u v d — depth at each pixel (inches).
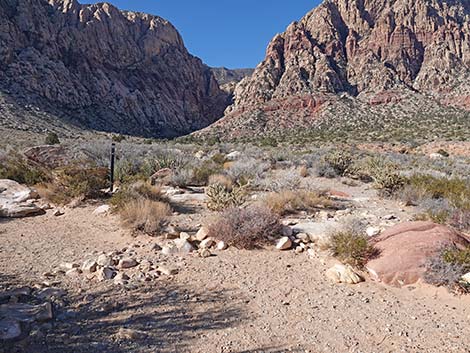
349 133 2970.0
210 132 3782.0
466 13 5826.8
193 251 238.5
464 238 220.8
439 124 2935.5
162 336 139.0
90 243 254.5
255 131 3612.2
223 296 176.9
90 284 184.1
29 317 144.4
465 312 164.2
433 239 209.2
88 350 126.9
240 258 230.1
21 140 1443.2
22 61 3580.2
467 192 383.2
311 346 136.9
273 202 353.4
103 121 3909.9
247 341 138.5
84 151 667.4
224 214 271.7
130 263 212.5
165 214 312.0
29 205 343.9
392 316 160.6
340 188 532.1
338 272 200.5
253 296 177.9
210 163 687.1
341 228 252.7
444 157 1421.0
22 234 270.8
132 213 287.1
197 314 157.8
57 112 3339.1
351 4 5664.4
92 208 362.6
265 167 670.5
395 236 223.6
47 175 476.7
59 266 208.2
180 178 495.8
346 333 146.4
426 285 187.8
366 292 184.5
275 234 263.7
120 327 143.6
